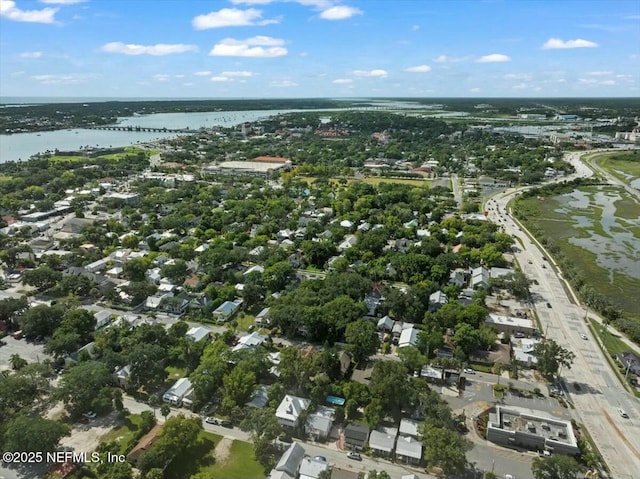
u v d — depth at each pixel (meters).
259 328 143.62
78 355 121.69
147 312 153.88
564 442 94.25
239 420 102.06
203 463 89.88
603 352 133.38
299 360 110.44
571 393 114.50
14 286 170.50
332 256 199.62
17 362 117.25
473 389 115.19
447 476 86.94
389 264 187.62
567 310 160.12
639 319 157.38
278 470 84.25
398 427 99.56
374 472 81.94
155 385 114.56
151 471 81.19
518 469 89.69
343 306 138.25
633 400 112.38
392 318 150.12
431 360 125.44
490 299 168.00
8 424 91.38
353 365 124.25
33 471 86.62
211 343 125.62
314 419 99.25
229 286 163.12
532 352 125.81
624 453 95.00
